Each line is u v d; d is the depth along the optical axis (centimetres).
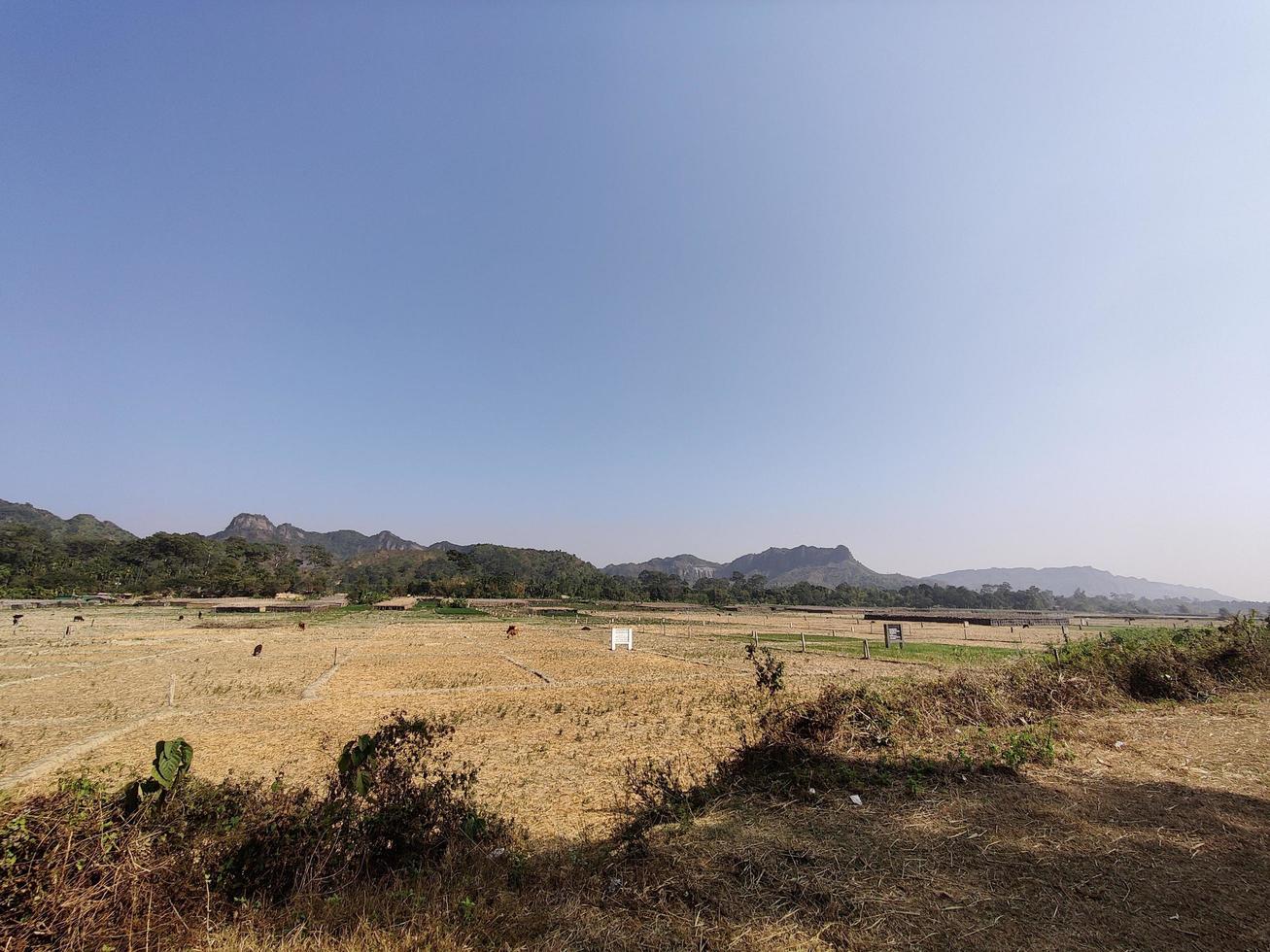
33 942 314
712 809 553
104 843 351
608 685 2019
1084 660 1056
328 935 362
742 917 362
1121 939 326
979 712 859
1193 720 838
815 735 716
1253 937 324
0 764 1039
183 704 1620
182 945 347
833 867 420
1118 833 466
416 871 443
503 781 907
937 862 425
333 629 4556
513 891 430
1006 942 327
